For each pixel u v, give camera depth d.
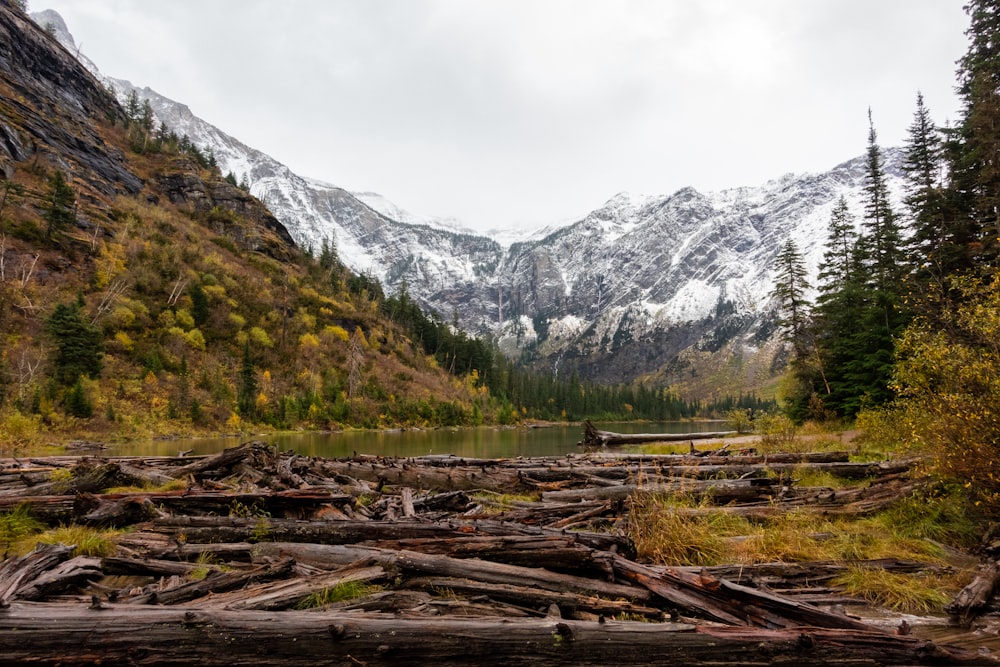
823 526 7.96
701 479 12.70
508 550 5.49
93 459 12.99
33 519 7.64
